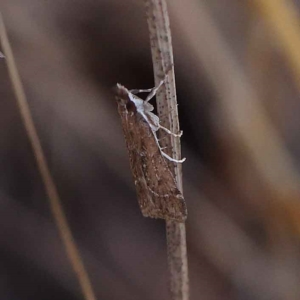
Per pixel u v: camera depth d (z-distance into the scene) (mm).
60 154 156
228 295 157
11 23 147
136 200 161
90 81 152
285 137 149
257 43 146
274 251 154
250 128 148
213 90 149
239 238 155
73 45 151
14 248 162
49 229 162
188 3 145
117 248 163
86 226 162
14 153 158
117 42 151
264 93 148
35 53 149
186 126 153
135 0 149
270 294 155
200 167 154
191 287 158
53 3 148
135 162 141
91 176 159
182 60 149
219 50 147
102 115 153
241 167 151
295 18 142
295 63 143
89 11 150
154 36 133
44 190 160
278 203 151
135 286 163
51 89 152
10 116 155
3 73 151
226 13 146
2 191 160
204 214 155
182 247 142
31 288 164
